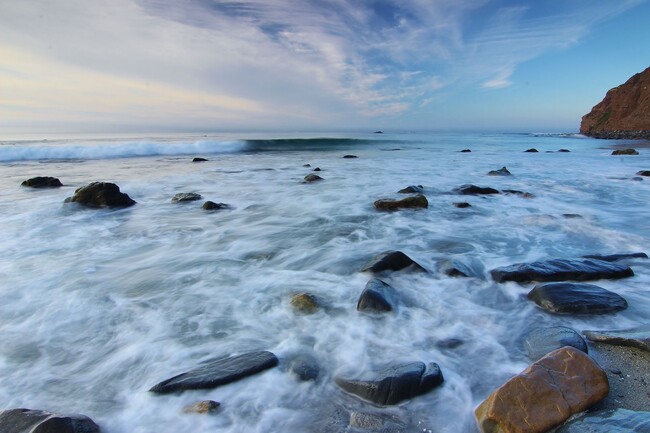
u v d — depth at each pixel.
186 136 43.34
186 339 3.77
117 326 4.02
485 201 10.62
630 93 75.81
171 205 10.12
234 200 10.90
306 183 13.94
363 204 10.29
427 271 5.37
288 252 6.45
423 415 2.69
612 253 6.17
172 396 2.92
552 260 5.32
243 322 4.08
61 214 8.97
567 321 4.00
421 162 22.08
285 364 3.29
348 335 3.78
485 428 2.50
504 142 49.28
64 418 2.49
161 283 5.13
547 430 2.40
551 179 15.13
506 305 4.41
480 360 3.35
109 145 24.14
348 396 2.90
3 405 2.90
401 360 3.33
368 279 5.14
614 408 2.57
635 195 11.50
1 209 9.32
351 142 37.50
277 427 2.61
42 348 3.64
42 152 21.30
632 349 3.32
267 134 53.88
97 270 5.61
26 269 5.61
